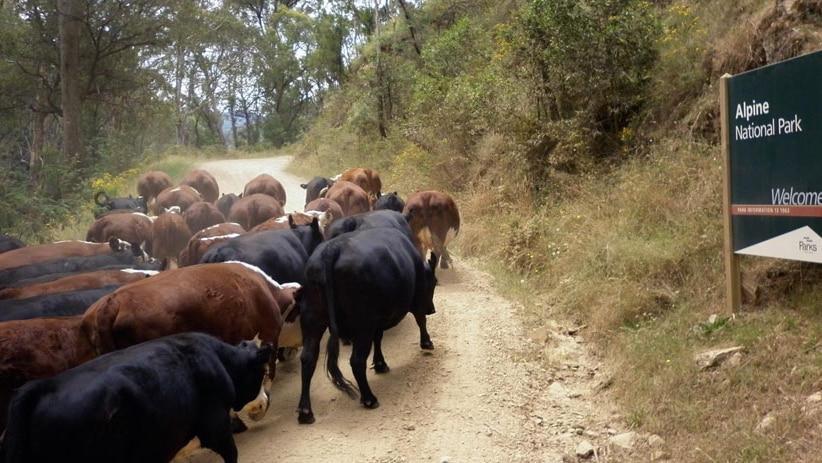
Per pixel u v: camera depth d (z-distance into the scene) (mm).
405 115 26203
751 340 6902
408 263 7602
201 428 5211
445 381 7805
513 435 6684
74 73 27578
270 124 62281
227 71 57281
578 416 7066
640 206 10461
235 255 7879
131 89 34000
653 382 7047
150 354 4891
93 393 4391
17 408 4238
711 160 10234
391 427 6816
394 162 22594
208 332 6055
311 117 57438
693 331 7660
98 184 25703
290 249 8523
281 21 60500
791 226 6918
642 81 13094
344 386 6754
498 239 12891
